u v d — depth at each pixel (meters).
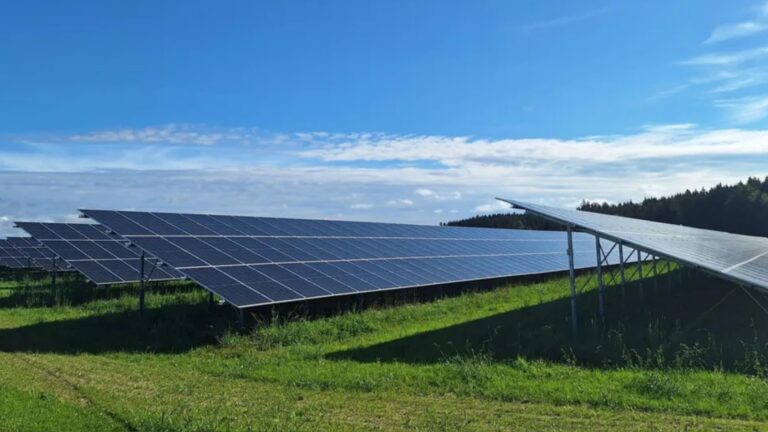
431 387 11.21
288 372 12.64
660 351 13.16
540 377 11.92
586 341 15.26
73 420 8.62
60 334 17.09
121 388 10.99
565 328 17.11
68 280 33.25
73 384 11.16
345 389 11.20
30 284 31.78
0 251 49.94
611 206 103.31
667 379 10.83
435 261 29.58
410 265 27.31
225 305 20.45
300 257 23.73
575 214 20.14
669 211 86.69
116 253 31.03
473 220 116.81
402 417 9.30
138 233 20.69
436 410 9.70
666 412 9.48
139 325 18.02
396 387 11.25
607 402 9.98
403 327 18.92
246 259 21.31
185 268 18.52
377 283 22.81
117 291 27.06
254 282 18.97
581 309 20.61
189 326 17.45
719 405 9.69
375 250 29.03
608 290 26.44
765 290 12.47
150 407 9.61
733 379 11.43
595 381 11.45
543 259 38.12
